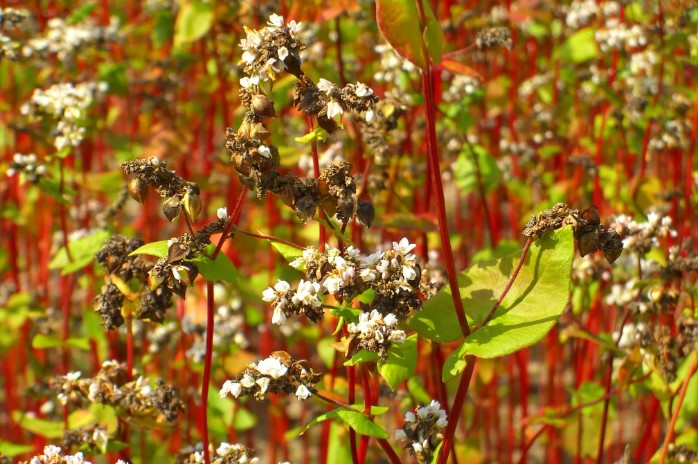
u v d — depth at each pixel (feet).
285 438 2.53
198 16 2.63
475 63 3.17
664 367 2.09
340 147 2.31
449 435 1.87
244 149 1.81
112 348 2.43
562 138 2.89
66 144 2.28
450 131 2.60
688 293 2.10
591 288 2.42
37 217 3.00
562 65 2.98
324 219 1.89
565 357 3.18
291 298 1.81
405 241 1.83
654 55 2.51
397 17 1.82
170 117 2.96
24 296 2.73
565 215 1.86
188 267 1.83
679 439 2.24
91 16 3.57
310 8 2.35
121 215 2.89
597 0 2.80
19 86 3.04
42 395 2.52
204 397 1.88
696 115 2.53
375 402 2.07
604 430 2.18
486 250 2.52
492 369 2.50
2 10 2.42
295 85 1.85
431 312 1.89
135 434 2.52
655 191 2.48
